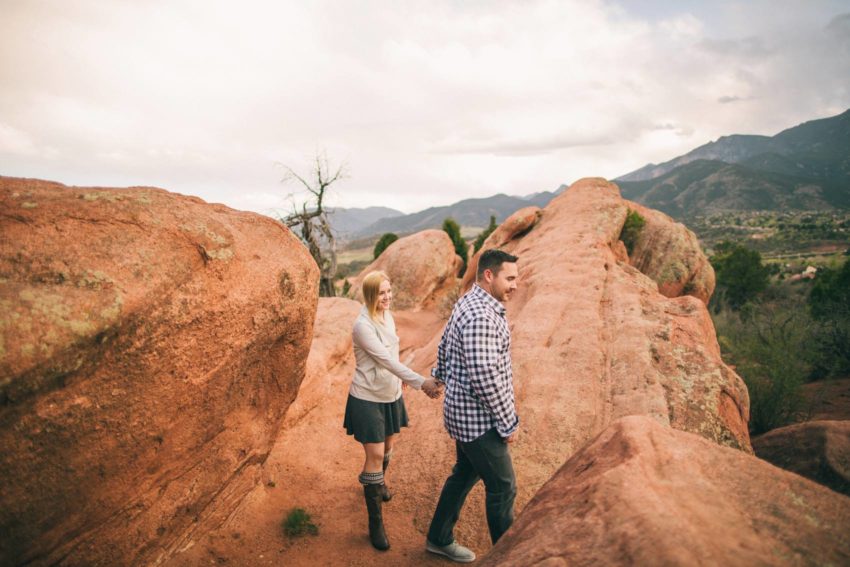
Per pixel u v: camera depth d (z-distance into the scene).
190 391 2.59
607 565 1.28
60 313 1.90
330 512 3.90
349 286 19.72
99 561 2.43
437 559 3.40
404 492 4.18
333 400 5.73
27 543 1.99
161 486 2.69
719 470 1.69
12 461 1.83
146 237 2.34
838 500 1.54
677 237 12.56
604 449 1.96
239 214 3.16
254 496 3.71
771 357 8.36
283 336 3.27
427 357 7.16
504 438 2.86
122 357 2.15
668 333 5.47
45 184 2.27
